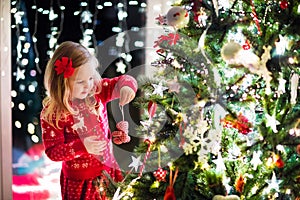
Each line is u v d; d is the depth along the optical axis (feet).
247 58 4.34
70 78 4.94
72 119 5.02
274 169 4.77
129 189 4.79
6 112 5.90
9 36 5.85
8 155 5.93
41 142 5.96
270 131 4.68
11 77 5.91
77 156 5.03
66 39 5.91
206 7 4.61
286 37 4.65
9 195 5.93
